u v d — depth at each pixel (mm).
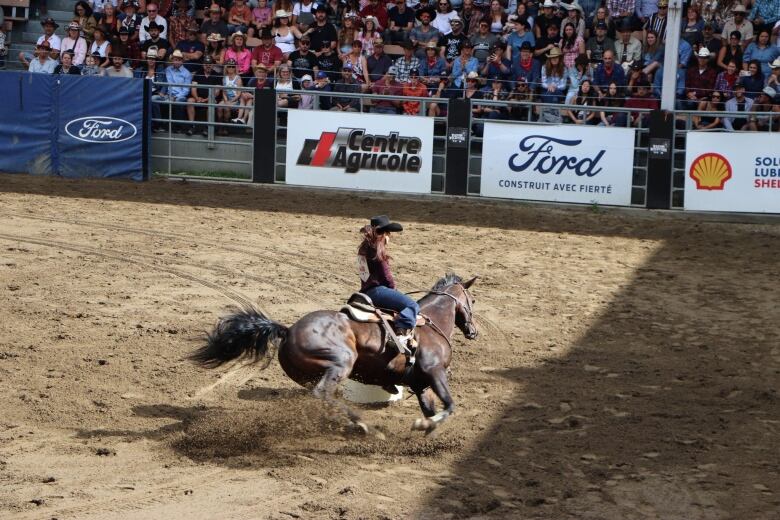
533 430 9555
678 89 22266
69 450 8625
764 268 16781
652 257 17391
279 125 22688
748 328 13469
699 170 20375
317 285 14680
